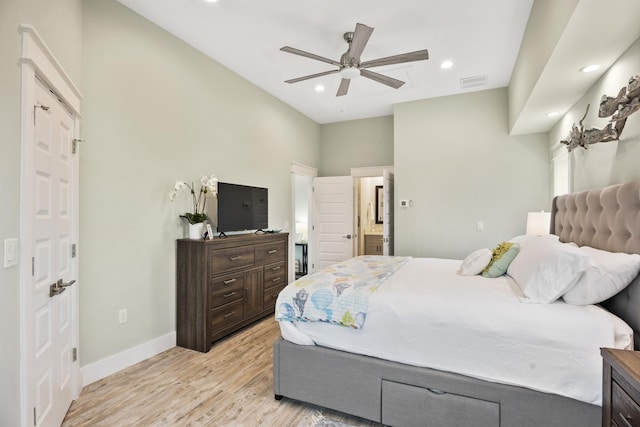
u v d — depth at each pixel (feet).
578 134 8.56
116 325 8.38
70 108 6.63
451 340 5.61
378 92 14.66
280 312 6.96
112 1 8.34
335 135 19.70
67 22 6.64
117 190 8.44
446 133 15.02
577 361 4.83
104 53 8.13
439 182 15.11
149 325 9.27
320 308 6.62
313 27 9.62
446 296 6.07
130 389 7.43
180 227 10.35
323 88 14.42
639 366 3.33
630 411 3.25
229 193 11.88
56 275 5.96
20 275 4.66
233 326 10.71
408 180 15.66
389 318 6.09
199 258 9.70
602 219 6.82
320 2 8.47
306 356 6.65
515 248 7.93
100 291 8.00
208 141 11.51
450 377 5.55
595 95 8.25
